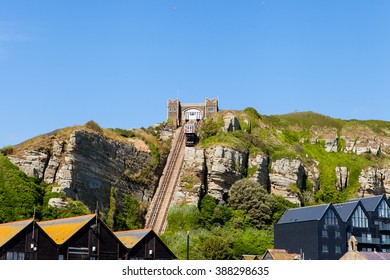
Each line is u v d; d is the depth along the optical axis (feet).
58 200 449.48
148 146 599.98
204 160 567.18
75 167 483.10
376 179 647.15
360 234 444.14
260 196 522.47
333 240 426.92
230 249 416.26
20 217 418.31
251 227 505.66
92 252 283.38
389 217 463.83
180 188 546.67
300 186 608.19
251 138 617.21
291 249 436.35
